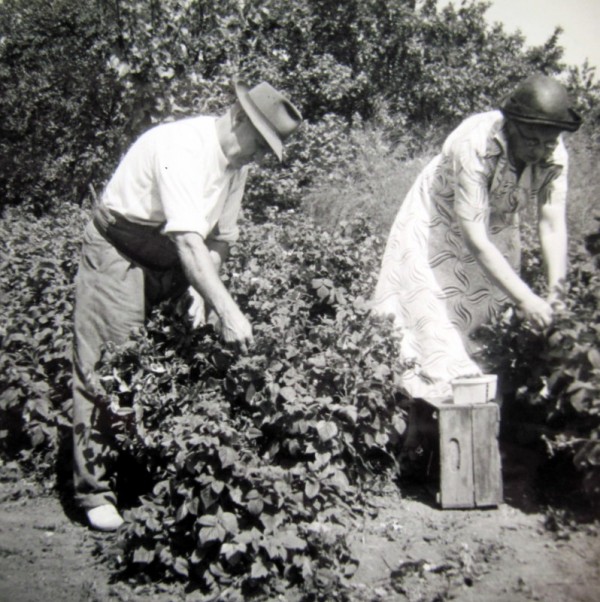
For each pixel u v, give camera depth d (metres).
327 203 11.47
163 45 9.29
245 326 2.95
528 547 2.94
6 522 3.37
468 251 3.66
